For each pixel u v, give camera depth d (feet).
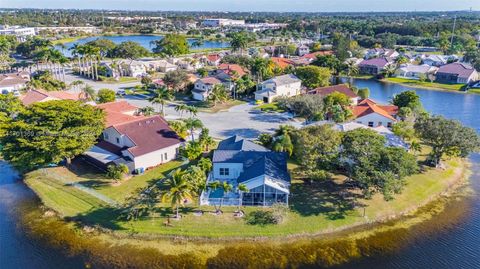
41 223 150.41
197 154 201.77
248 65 472.85
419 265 126.31
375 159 155.53
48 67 513.86
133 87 406.41
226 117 293.02
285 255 130.31
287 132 207.00
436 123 190.29
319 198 163.32
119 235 140.46
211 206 155.94
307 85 387.75
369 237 140.97
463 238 140.87
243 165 175.22
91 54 437.99
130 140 200.85
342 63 499.10
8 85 372.79
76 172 191.52
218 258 128.26
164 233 140.05
